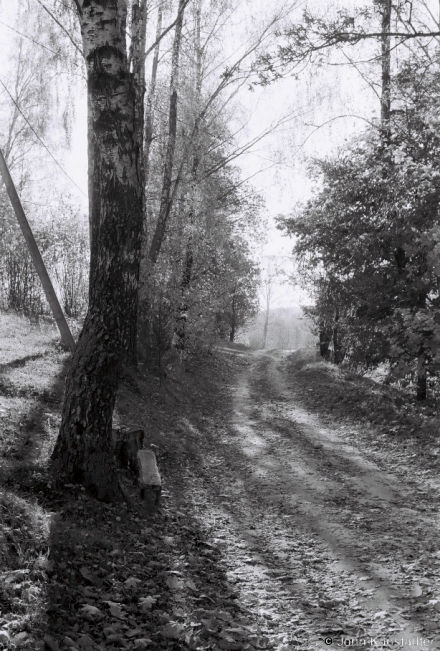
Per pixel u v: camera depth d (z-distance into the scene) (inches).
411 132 706.2
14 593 171.3
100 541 235.0
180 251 856.9
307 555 279.9
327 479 429.4
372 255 736.3
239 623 201.5
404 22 530.9
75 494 274.8
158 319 714.2
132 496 314.0
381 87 743.1
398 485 410.3
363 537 303.1
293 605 222.8
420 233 647.1
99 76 289.9
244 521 334.6
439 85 642.8
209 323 998.4
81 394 291.7
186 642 177.2
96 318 296.0
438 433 520.1
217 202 959.0
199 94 853.2
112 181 291.7
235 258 1079.0
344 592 234.8
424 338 577.3
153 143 930.1
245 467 467.8
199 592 221.8
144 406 567.8
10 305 866.1
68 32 660.1
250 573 254.5
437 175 650.8
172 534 288.0
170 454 459.2
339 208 786.2
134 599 200.5
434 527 315.0
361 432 595.8
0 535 195.9
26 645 148.9
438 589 229.6
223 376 1105.4
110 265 293.7
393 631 198.4
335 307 819.4
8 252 891.4
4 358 528.4
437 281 659.4
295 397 852.0
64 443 292.5
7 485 258.1
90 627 173.0
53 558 202.8
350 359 785.6
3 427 342.3
